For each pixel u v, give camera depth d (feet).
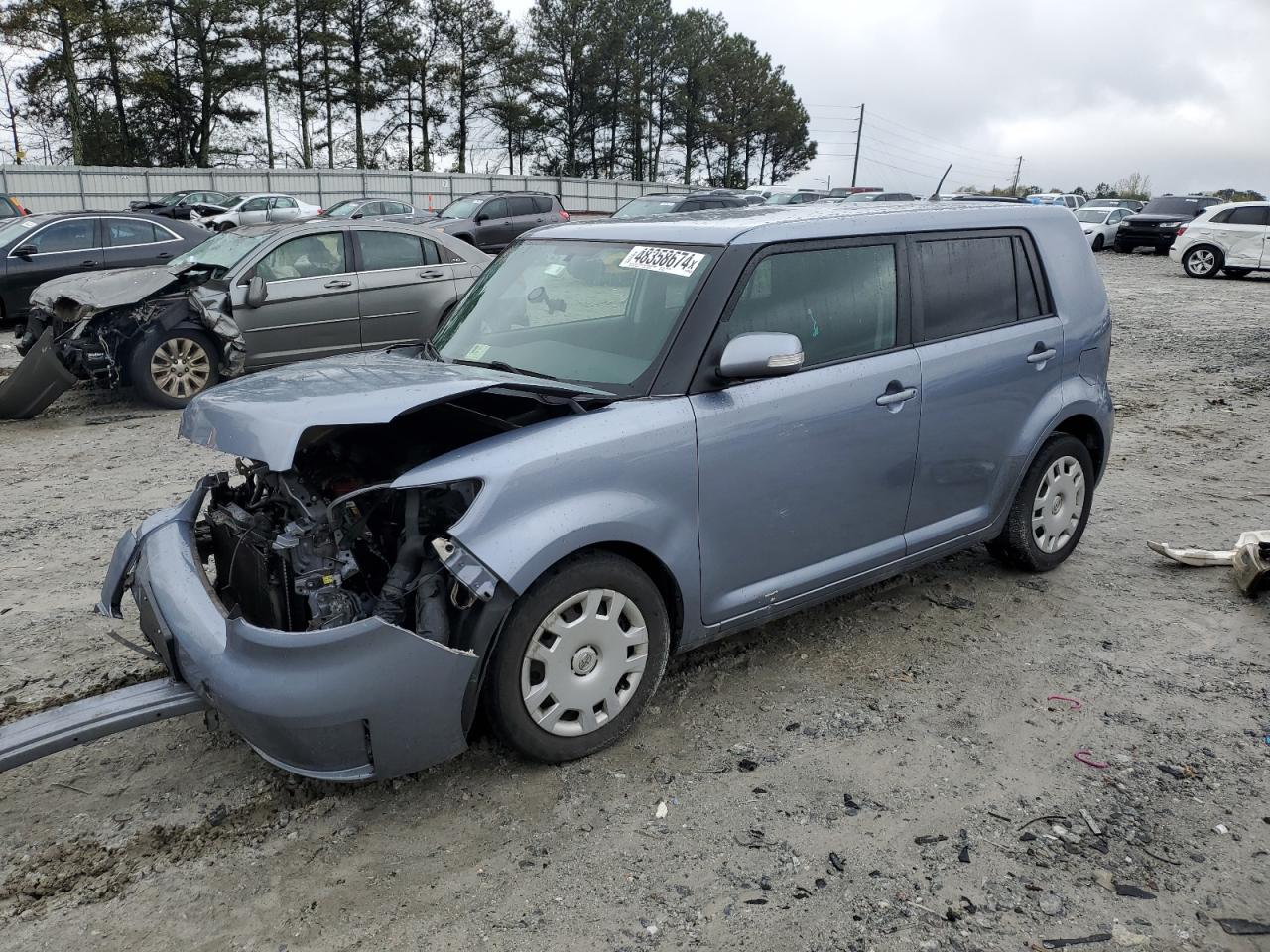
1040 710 12.29
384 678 9.15
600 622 10.63
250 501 12.09
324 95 210.38
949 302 14.02
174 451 25.45
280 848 9.69
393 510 10.78
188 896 9.01
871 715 12.13
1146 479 22.89
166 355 30.50
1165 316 51.70
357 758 9.41
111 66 182.50
